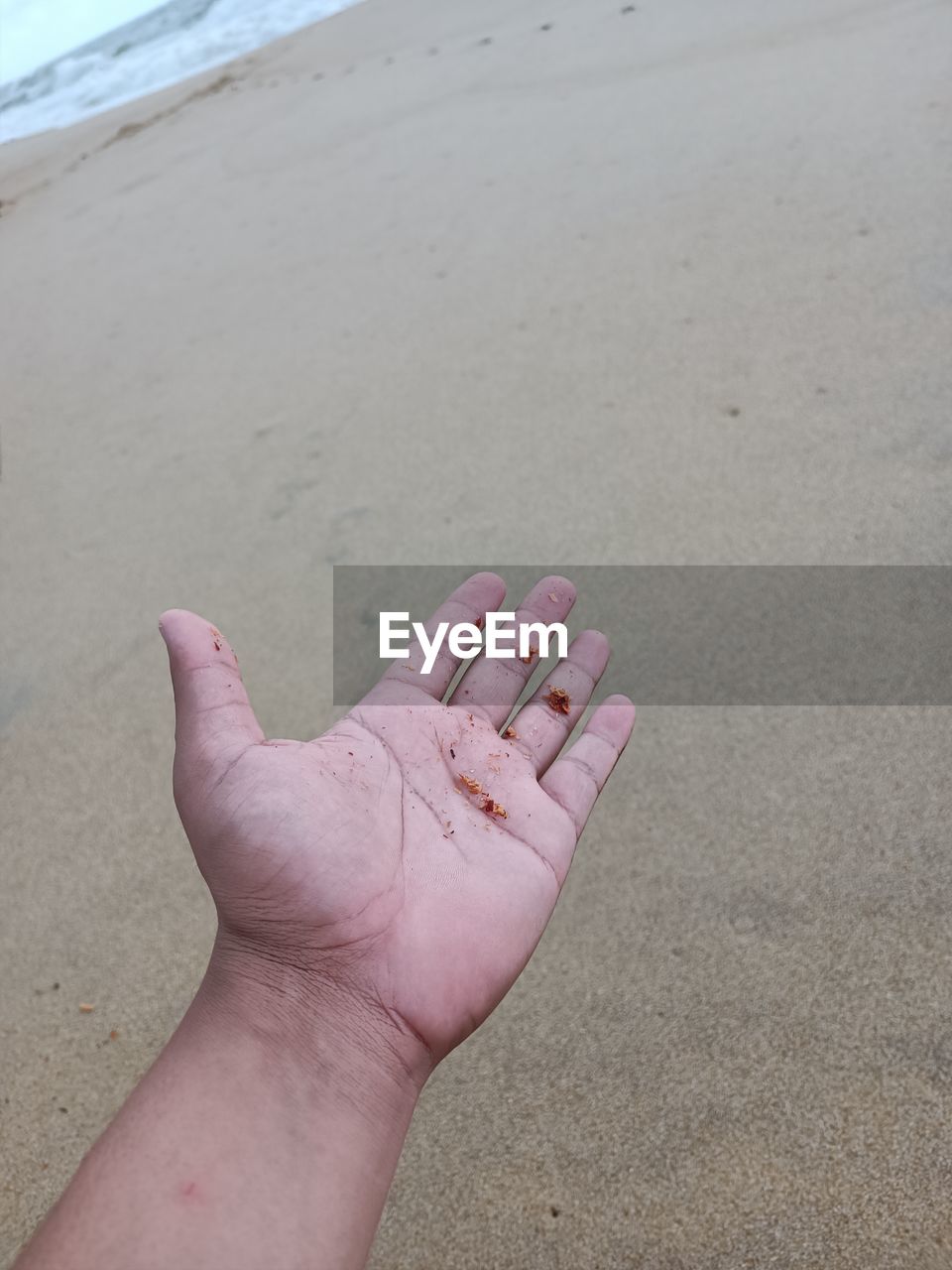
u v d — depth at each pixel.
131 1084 0.32
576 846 0.33
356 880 0.26
